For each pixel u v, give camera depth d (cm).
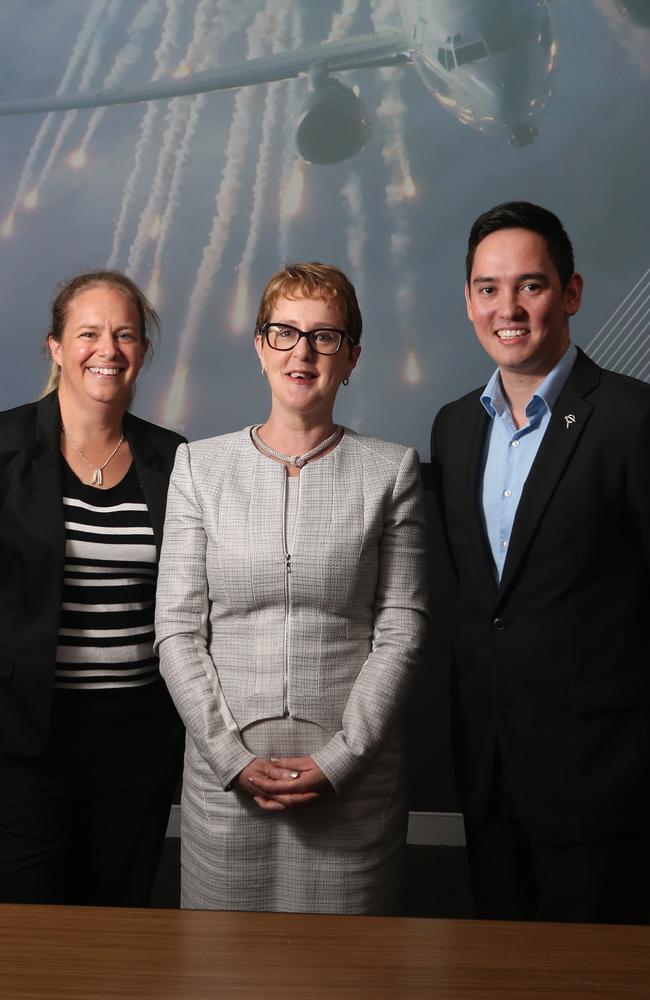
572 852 164
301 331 164
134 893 188
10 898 177
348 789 158
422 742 324
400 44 317
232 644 162
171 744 190
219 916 63
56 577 175
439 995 53
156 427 201
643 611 166
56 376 200
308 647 159
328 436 172
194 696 158
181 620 165
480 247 173
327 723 158
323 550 159
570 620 164
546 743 164
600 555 164
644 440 162
